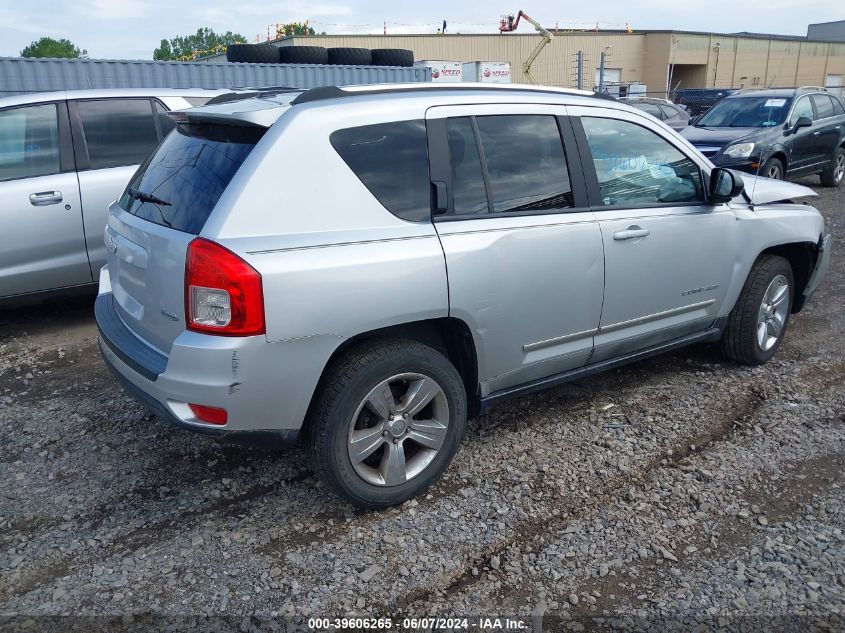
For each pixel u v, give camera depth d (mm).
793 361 4906
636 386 4535
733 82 42562
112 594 2674
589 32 37531
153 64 13148
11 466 3604
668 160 4117
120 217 3414
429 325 3258
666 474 3479
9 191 5297
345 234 2893
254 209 2742
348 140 2975
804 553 2881
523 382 3650
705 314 4379
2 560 2871
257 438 2867
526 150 3500
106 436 3916
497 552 2918
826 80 47938
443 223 3156
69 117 5629
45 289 5605
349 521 3125
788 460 3586
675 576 2766
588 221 3629
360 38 32625
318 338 2807
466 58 34594
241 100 3402
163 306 2898
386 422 3090
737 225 4344
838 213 10430
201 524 3111
